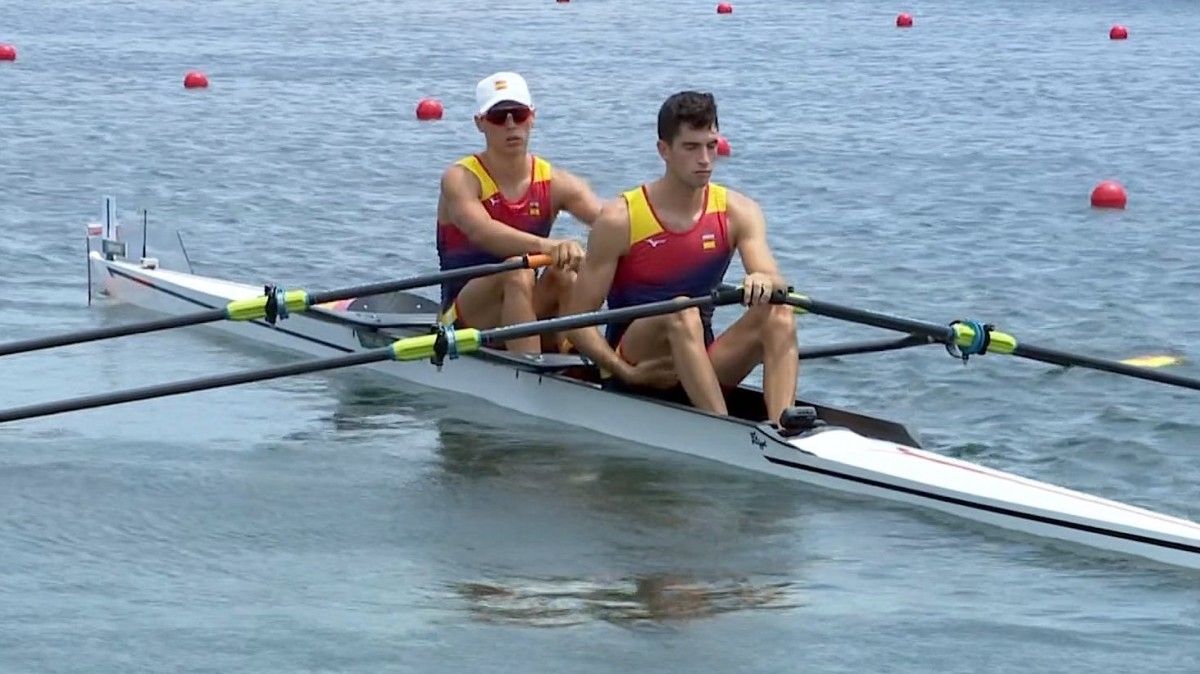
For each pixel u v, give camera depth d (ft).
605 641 36.58
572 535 43.19
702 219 49.62
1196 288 72.33
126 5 236.63
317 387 57.67
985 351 47.09
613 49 184.44
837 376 58.49
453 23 214.48
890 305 70.08
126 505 45.47
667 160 49.03
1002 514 43.27
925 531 43.21
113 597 39.11
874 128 125.90
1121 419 53.01
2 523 43.96
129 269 70.08
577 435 51.67
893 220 89.30
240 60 170.40
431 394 56.59
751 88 150.30
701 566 40.98
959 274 75.82
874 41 195.83
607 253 49.75
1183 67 167.73
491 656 35.86
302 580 40.24
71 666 35.32
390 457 49.83
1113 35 198.90
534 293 55.36
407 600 38.93
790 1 254.88
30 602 38.73
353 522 44.27
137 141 116.57
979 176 103.91
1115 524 41.37
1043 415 53.78
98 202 93.56
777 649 36.19
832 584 39.78
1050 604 38.52
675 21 220.23
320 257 80.02
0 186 97.86
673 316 48.96
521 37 197.26
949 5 248.11
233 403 55.62
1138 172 105.70
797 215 90.89
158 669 35.22
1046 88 150.92
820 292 72.59
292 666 35.37
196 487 47.01
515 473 48.19
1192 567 40.24
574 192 56.08
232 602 38.83
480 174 54.85
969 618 37.76
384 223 88.58
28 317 67.26
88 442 51.11
